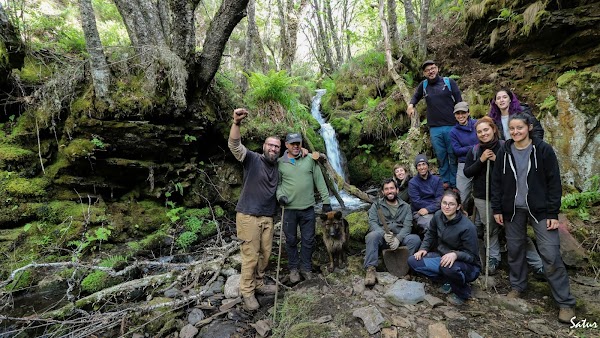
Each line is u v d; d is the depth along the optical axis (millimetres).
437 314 2891
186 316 3203
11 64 4746
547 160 2787
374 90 8719
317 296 3271
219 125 6203
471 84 6586
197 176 5930
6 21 4691
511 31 6113
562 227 3646
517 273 3105
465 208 3990
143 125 4902
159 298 3455
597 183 4242
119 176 5098
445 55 7691
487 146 3312
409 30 8789
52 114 4699
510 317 2832
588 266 3375
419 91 4820
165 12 5992
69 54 5844
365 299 3174
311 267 3783
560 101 4660
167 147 5344
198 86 5570
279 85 6875
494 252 3557
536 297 3105
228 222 5707
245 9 5195
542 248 2834
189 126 5539
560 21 5270
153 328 3035
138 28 5180
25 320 2943
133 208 5160
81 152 4586
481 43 7043
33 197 4488
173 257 4570
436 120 4551
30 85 4992
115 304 3439
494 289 3279
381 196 4039
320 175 3738
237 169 6387
